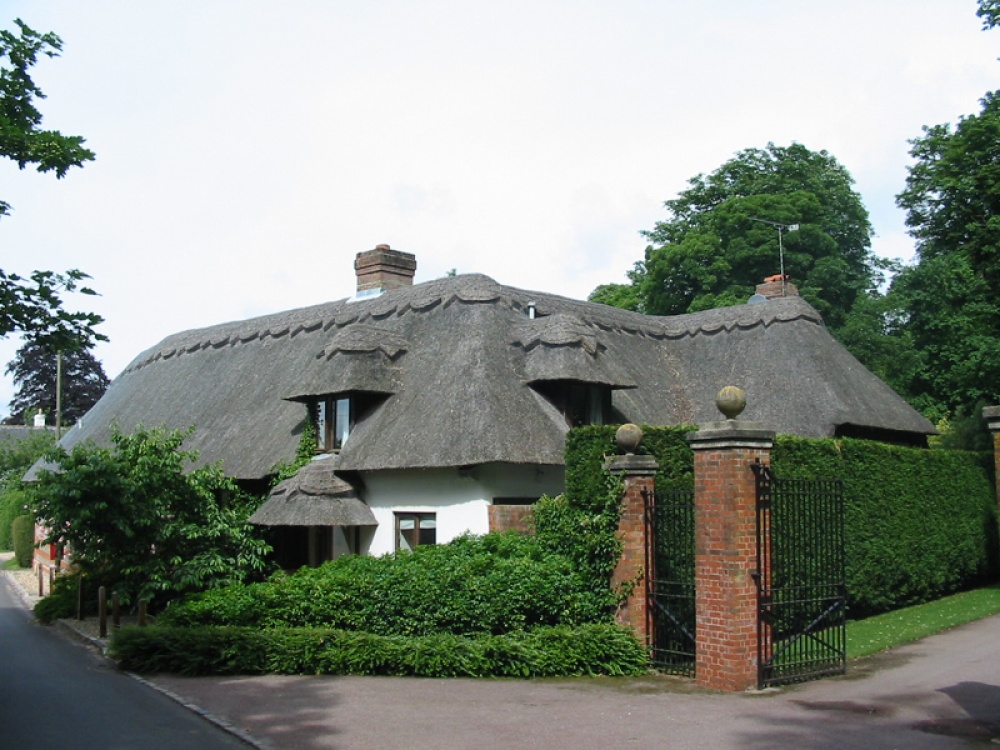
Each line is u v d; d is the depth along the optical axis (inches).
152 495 756.0
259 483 917.2
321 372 856.3
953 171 1058.1
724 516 489.1
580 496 586.2
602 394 858.1
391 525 794.8
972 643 623.2
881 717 425.4
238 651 572.7
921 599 826.2
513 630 563.8
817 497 539.2
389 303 965.8
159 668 581.3
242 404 1011.3
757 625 489.7
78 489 717.9
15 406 2640.3
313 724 432.8
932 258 1556.3
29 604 1051.9
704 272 1656.0
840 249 1771.7
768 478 500.1
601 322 1006.4
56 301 522.6
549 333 823.7
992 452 943.7
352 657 556.1
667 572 550.0
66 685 544.1
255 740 405.7
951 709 438.9
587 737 400.5
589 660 535.5
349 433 840.9
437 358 847.7
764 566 496.1
